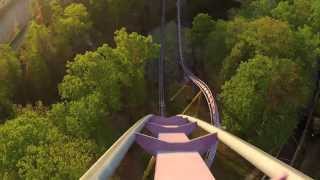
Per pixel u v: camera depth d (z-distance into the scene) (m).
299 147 112.12
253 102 97.56
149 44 116.38
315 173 108.00
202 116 122.25
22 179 78.06
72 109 95.12
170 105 128.62
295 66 104.31
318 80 123.06
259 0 136.75
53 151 80.31
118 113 116.06
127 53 112.06
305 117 117.44
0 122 105.19
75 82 101.69
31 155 80.75
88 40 130.88
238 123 100.88
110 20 140.50
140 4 147.25
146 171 99.38
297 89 104.12
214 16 156.75
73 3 135.50
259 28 113.19
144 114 123.12
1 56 114.00
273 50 111.19
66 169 76.56
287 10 124.31
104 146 96.94
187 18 156.00
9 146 82.44
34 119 89.25
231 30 122.00
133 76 113.69
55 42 119.88
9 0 156.00
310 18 122.56
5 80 112.06
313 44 113.56
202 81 128.00
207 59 129.38
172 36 148.38
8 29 147.50
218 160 103.19
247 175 99.56
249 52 114.44
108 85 103.88
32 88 117.25
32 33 117.50
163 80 135.38
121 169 100.81
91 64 103.00
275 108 100.50
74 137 92.94
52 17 125.50
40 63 116.19
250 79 100.31
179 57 140.38
